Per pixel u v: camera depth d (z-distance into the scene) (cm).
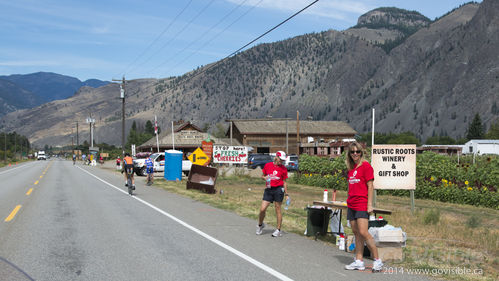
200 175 2016
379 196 1856
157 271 589
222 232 905
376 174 1216
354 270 613
